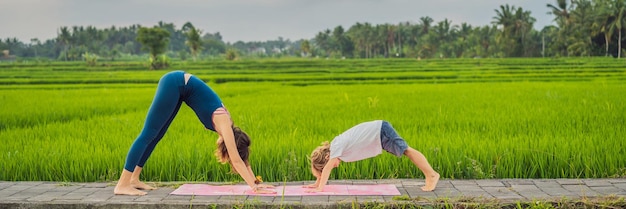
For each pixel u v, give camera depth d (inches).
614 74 1350.9
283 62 2891.2
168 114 227.6
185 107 593.6
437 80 1338.6
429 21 4822.8
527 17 3467.0
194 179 268.7
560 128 381.1
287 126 422.9
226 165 273.0
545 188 227.5
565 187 229.3
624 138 317.1
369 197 211.5
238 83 1381.6
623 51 2561.5
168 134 370.6
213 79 1555.1
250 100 741.3
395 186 234.4
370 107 576.4
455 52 4249.5
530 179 248.8
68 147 325.7
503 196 211.6
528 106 548.4
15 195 222.1
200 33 3548.2
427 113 504.1
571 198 203.0
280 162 283.0
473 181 245.8
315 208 200.2
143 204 205.0
